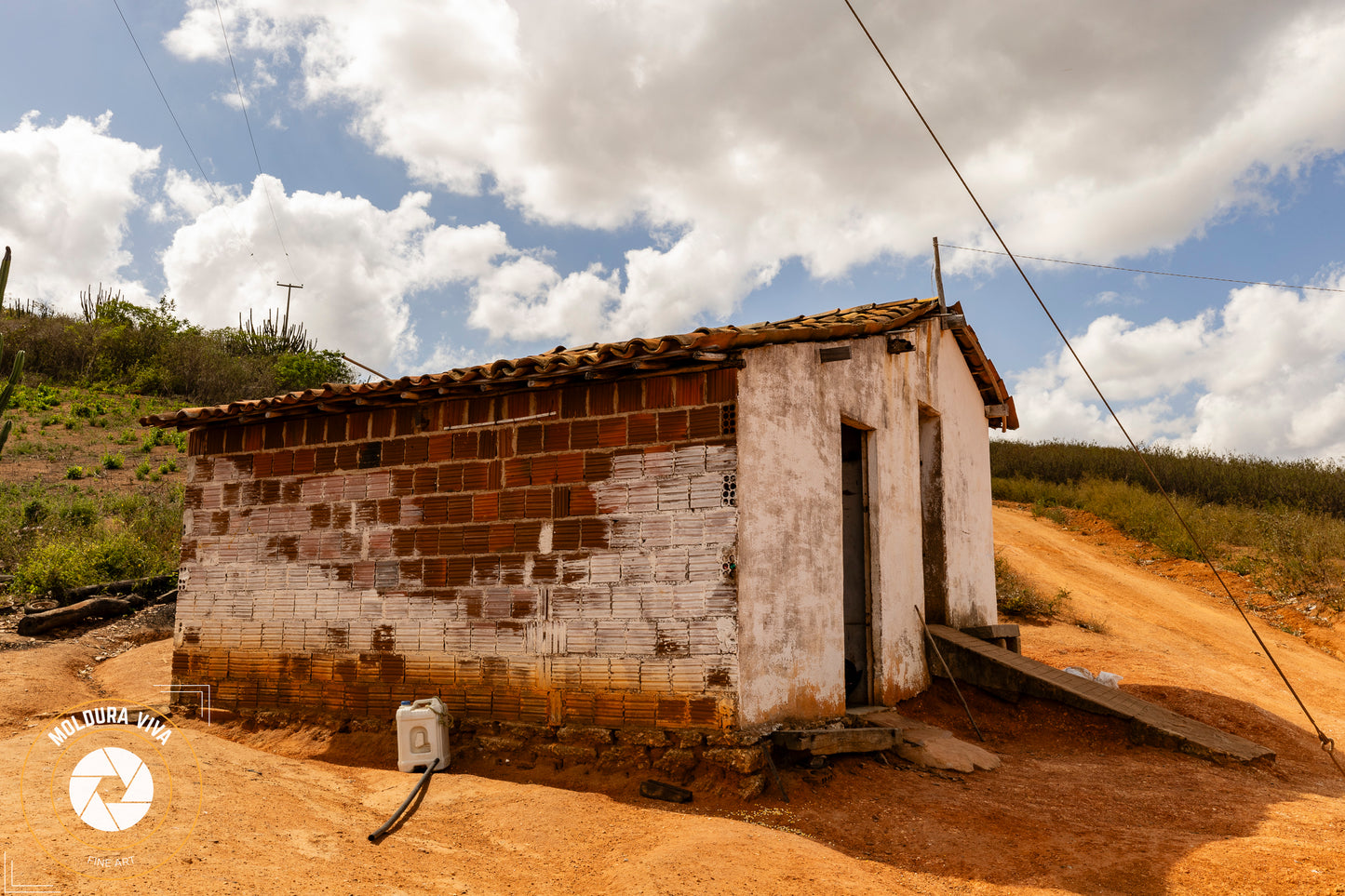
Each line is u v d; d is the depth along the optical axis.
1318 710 10.21
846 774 6.25
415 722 6.46
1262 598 15.42
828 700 6.73
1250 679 11.28
